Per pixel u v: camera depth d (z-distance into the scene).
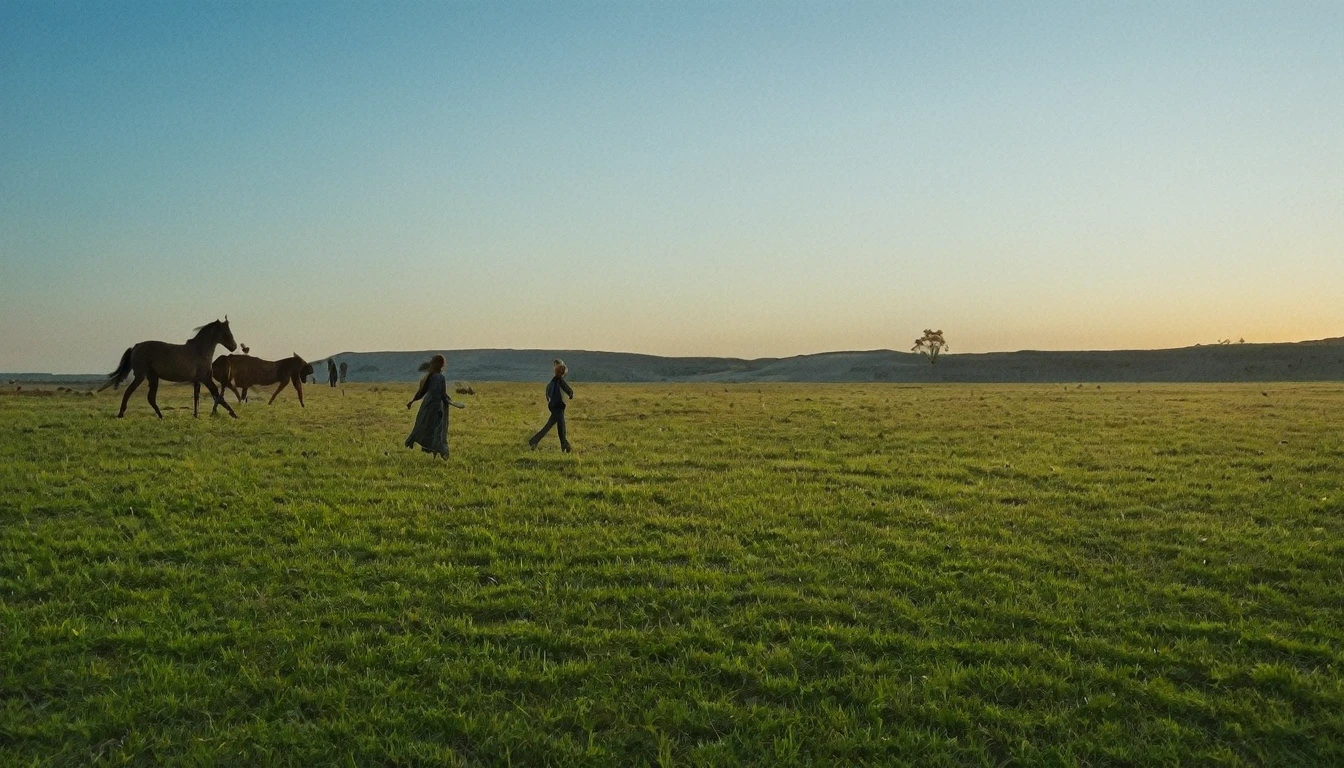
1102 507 13.65
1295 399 40.47
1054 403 38.72
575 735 6.26
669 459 18.55
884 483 15.46
